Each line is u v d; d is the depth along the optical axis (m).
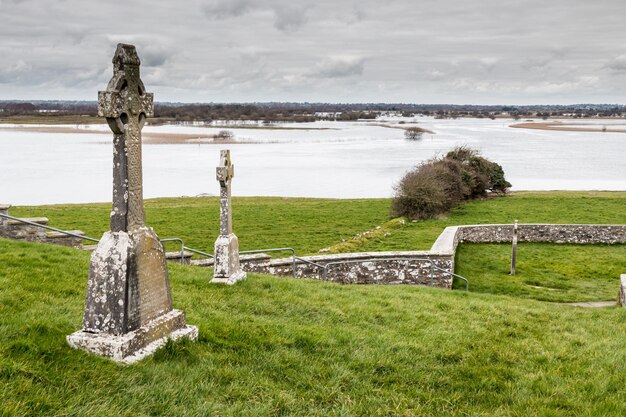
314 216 39.34
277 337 8.69
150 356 7.21
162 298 8.05
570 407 7.07
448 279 21.52
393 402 6.98
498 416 6.78
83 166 81.94
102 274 7.20
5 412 5.20
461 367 8.33
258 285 13.10
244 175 75.50
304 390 7.18
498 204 46.47
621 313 13.54
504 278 24.19
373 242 29.80
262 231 33.50
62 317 8.09
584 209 43.22
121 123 7.20
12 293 9.17
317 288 13.81
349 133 180.88
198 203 46.47
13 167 79.38
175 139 143.12
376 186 65.94
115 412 5.73
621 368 8.43
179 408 6.08
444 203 41.31
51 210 36.28
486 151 115.62
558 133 188.88
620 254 29.33
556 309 14.31
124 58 7.16
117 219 7.40
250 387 6.92
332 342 8.86
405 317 11.28
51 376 6.13
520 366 8.62
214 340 8.26
